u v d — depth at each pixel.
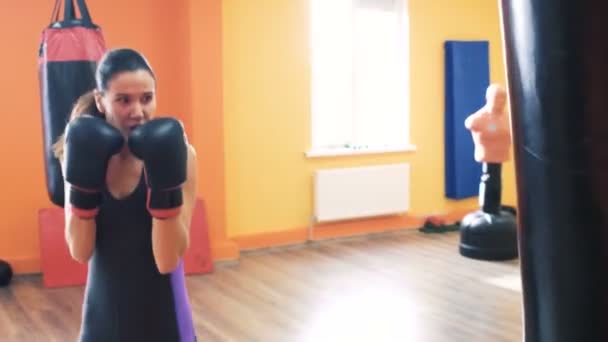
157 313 1.46
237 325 3.44
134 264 1.45
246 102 5.04
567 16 0.66
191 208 1.51
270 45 5.10
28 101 4.42
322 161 5.41
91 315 1.48
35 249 4.50
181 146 1.34
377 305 3.77
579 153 0.68
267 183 5.18
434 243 5.39
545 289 0.74
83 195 1.37
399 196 5.68
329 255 5.03
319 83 5.42
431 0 5.82
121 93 1.40
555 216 0.71
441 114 5.97
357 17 5.53
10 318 3.59
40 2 4.40
